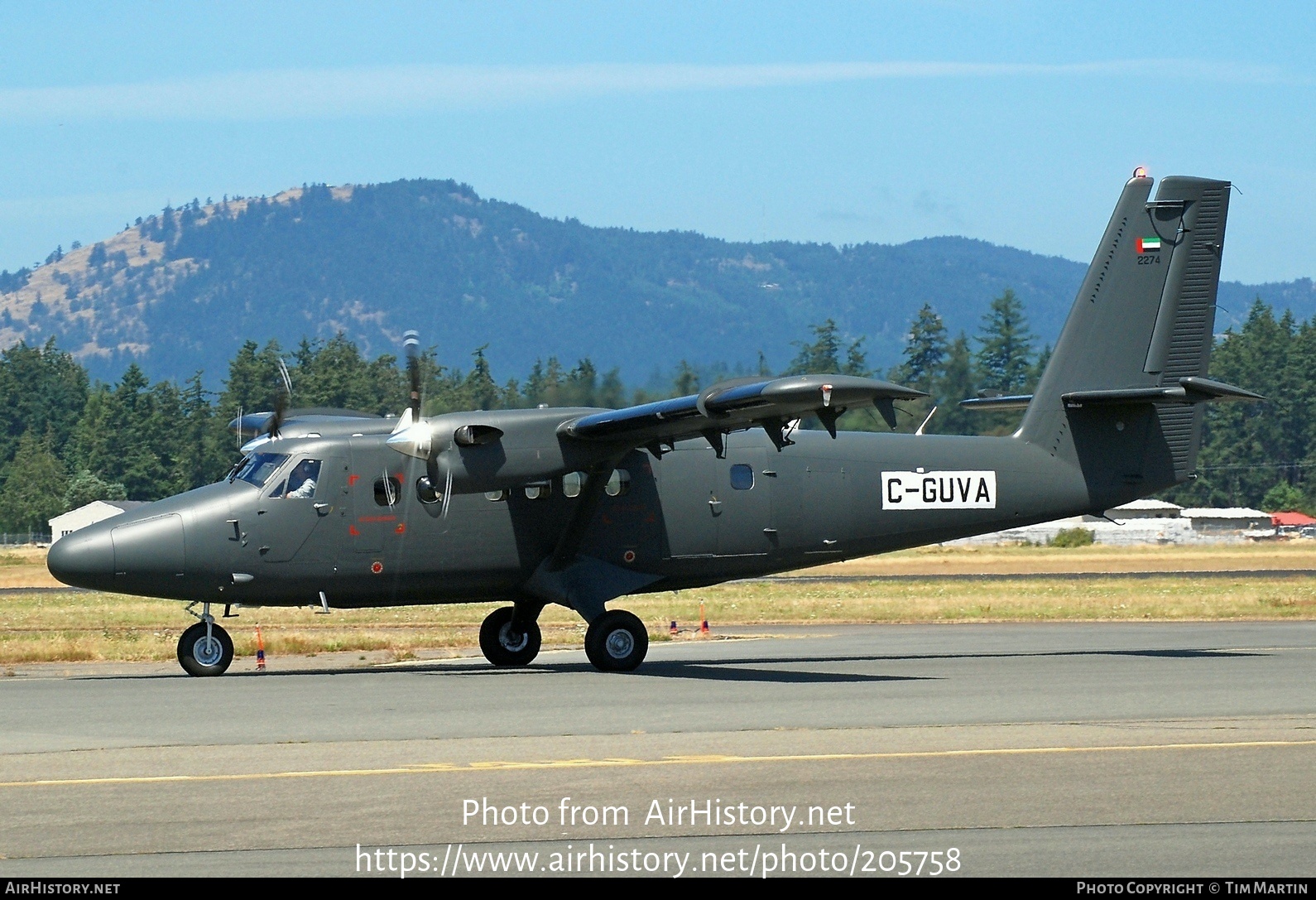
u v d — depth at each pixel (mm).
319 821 28516
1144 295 66375
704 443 62500
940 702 45781
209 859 25656
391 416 65188
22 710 44562
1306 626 86812
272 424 59375
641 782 32094
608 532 60781
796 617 100562
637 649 59625
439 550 58438
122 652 72812
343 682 53719
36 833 27516
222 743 37625
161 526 55469
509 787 31500
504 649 63531
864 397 48844
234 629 93500
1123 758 34719
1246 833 27188
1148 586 132750
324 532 56969
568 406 60844
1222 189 66938
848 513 63938
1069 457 66188
